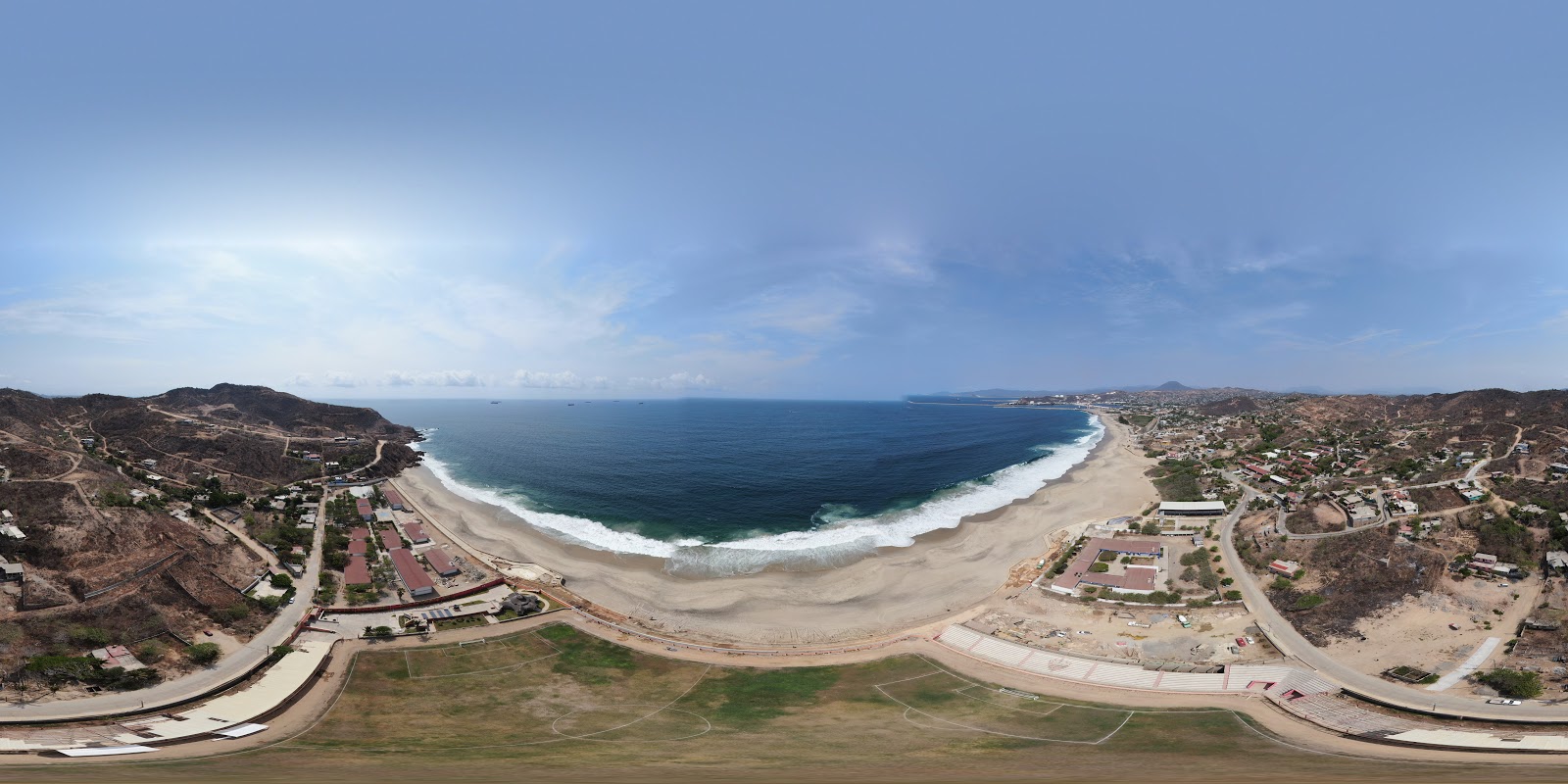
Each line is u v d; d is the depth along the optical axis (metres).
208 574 75.56
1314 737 48.78
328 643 67.06
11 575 63.72
